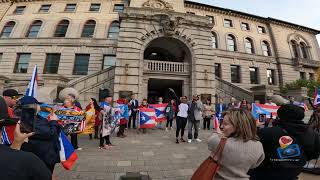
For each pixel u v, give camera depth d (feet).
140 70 55.31
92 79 57.57
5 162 4.44
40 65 78.28
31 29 84.79
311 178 14.69
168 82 64.95
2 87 60.54
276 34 100.32
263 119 33.14
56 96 46.47
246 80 89.61
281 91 86.79
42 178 4.85
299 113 8.60
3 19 86.94
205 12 93.91
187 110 30.27
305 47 104.63
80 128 23.13
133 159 21.27
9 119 5.52
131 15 57.52
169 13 59.88
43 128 9.51
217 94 64.28
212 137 7.72
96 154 22.74
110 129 25.91
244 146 7.00
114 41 80.84
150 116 36.35
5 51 80.53
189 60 60.75
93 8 87.71
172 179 16.37
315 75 99.60
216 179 7.16
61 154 11.16
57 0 88.99
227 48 91.20
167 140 30.76
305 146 8.38
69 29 82.64
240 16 98.02
